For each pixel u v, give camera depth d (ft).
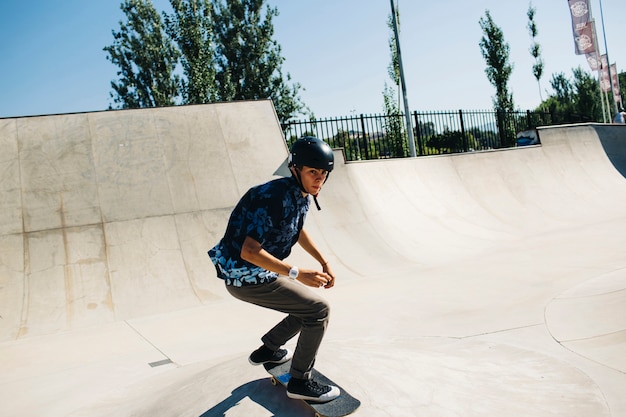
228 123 31.91
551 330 14.19
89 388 13.10
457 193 41.29
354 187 33.86
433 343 14.01
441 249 31.14
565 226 37.06
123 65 89.92
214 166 29.30
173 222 26.00
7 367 15.60
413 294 20.52
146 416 9.64
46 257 22.86
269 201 7.77
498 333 14.49
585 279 19.57
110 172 27.02
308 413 8.13
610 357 11.66
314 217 29.94
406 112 53.93
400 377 9.27
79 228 24.39
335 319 17.95
